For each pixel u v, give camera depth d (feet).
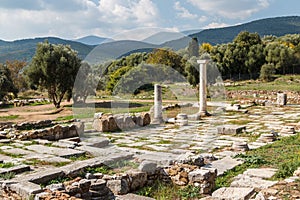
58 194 21.89
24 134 47.06
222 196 22.20
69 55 99.25
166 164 30.12
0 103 113.09
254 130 56.13
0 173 28.37
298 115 74.43
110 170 30.04
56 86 98.84
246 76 163.12
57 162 33.35
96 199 24.23
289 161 31.53
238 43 173.06
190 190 26.18
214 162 33.68
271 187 22.94
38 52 98.07
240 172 30.66
